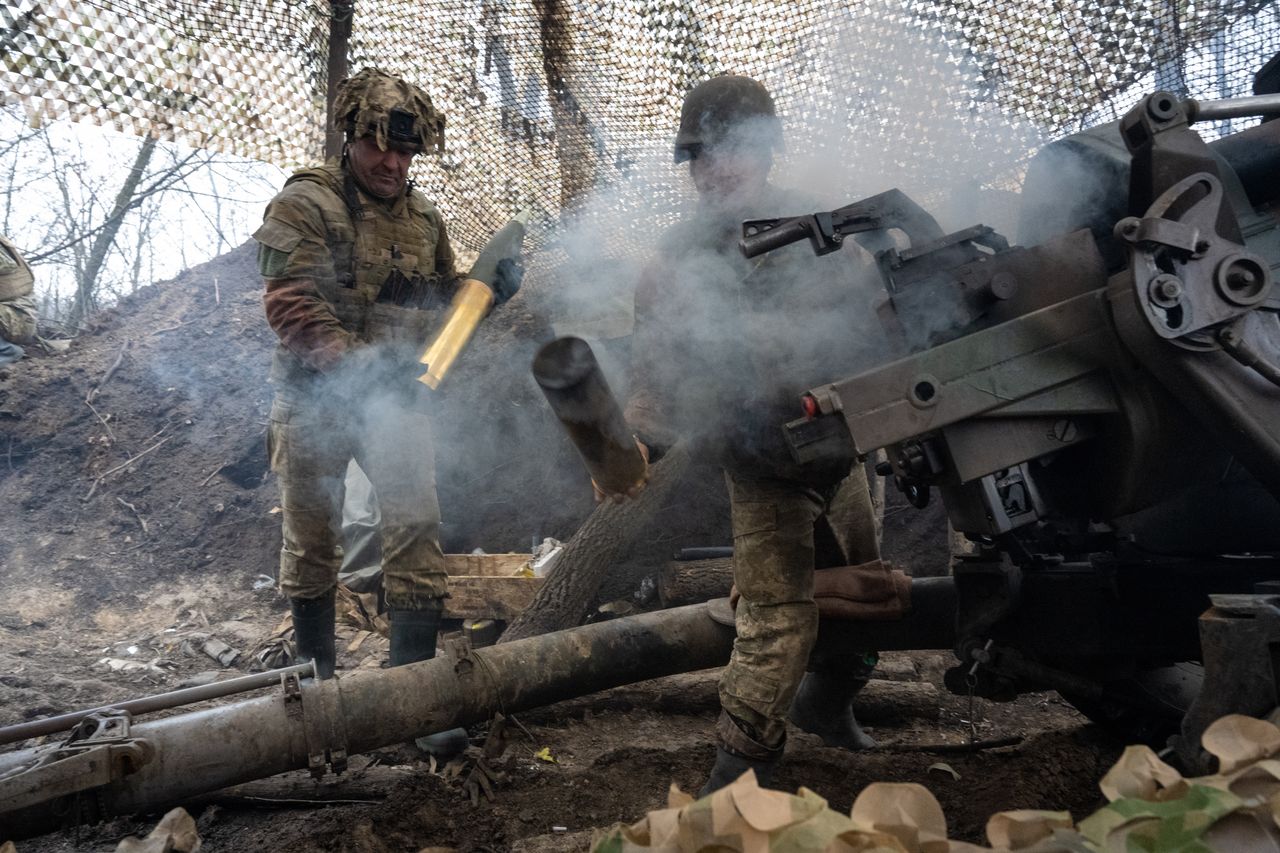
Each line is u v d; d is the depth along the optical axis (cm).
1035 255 211
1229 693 178
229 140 357
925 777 281
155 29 334
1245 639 177
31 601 521
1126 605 247
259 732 256
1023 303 211
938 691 404
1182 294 192
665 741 353
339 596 479
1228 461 221
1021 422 208
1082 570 253
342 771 267
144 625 512
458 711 280
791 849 108
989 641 262
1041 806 255
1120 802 119
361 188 333
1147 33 329
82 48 318
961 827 251
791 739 333
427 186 412
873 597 276
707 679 384
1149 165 205
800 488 247
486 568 471
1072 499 233
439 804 279
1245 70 322
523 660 289
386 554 335
